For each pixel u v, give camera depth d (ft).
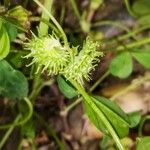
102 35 0.55
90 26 0.55
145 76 0.54
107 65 0.52
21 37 0.36
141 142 0.33
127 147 0.47
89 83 0.49
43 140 0.50
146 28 0.55
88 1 0.55
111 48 0.47
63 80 0.33
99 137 0.51
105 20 0.56
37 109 0.50
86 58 0.30
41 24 0.33
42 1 0.41
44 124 0.48
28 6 0.41
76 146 0.51
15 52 0.34
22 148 0.49
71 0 0.51
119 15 0.57
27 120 0.43
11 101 0.47
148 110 0.53
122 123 0.33
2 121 0.48
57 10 0.51
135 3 0.56
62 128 0.51
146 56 0.43
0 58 0.30
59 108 0.51
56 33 0.33
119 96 0.53
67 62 0.30
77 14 0.52
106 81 0.53
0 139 0.47
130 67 0.43
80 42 0.35
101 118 0.32
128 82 0.53
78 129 0.51
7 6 0.35
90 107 0.32
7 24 0.31
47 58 0.30
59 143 0.48
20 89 0.34
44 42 0.29
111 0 0.57
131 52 0.43
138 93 0.53
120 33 0.56
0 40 0.29
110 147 0.45
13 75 0.33
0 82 0.33
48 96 0.51
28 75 0.36
